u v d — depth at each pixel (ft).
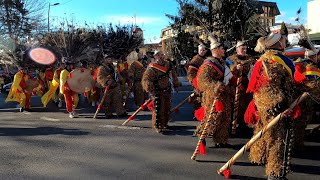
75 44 103.91
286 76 15.67
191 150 21.94
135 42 104.37
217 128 21.47
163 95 26.48
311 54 21.79
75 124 31.65
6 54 107.45
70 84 35.24
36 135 27.45
